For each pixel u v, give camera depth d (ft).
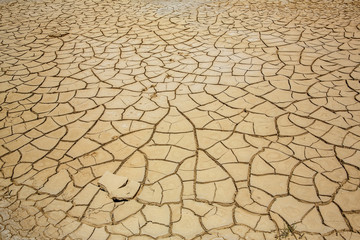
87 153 9.10
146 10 21.68
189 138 9.41
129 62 14.16
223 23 18.20
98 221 7.11
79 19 20.44
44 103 11.50
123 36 17.12
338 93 10.79
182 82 12.30
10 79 13.15
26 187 8.06
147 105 11.07
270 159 8.44
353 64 12.44
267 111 10.27
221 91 11.51
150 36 16.92
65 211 7.38
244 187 7.72
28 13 22.39
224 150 8.87
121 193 7.66
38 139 9.75
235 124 9.82
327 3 20.52
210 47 15.08
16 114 10.96
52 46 16.26
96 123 10.33
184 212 7.21
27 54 15.44
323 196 7.29
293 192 7.47
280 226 6.72
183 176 8.14
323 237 6.42
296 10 19.60
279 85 11.56
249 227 6.77
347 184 7.52
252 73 12.50
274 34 16.02
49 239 6.72
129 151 9.08
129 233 6.81
